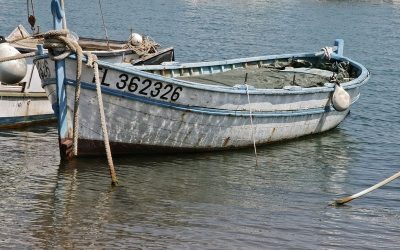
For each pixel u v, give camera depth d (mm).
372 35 73875
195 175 24250
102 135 24422
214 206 21250
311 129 30234
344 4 108562
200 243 18266
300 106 28469
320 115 30062
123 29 68562
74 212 19969
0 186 21859
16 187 21859
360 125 34000
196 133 25797
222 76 30109
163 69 28000
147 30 68562
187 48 59312
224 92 25297
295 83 29938
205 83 28094
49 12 75000
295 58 35344
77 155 24625
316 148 29000
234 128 26531
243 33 70375
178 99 24625
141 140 25125
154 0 95125
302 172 25562
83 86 23453
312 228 19859
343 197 22875
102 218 19656
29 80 29219
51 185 22234
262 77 30672
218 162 25969
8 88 28641
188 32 68750
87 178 23078
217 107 25516
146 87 23922
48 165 24359
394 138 31688
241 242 18516
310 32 74562
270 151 28031
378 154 28750
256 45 63062
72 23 69812
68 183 22484
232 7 94625
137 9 84438
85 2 86312
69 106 23781
